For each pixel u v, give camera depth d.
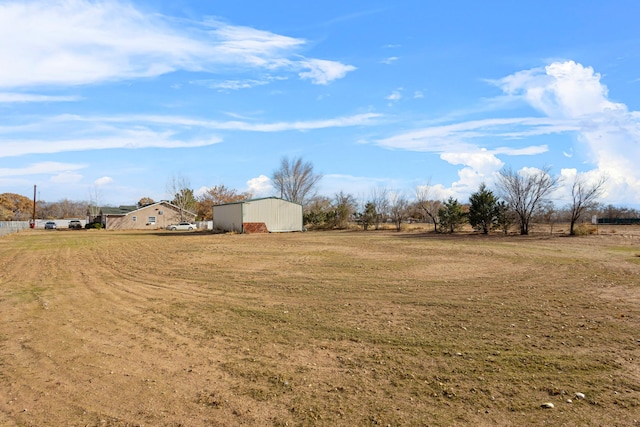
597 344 5.73
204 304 8.60
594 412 3.76
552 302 8.46
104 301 8.98
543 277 11.66
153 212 59.66
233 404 3.98
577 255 17.08
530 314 7.46
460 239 27.30
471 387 4.34
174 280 11.77
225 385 4.45
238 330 6.61
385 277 11.82
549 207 31.50
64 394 4.23
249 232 39.44
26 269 14.44
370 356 5.34
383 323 6.94
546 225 36.16
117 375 4.75
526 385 4.38
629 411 3.77
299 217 42.91
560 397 4.08
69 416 3.75
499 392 4.21
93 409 3.89
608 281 10.91
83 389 4.36
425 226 43.50
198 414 3.78
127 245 24.81
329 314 7.61
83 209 101.62
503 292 9.57
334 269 13.51
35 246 24.52
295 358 5.30
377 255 17.69
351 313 7.67
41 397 4.16
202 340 6.10
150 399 4.11
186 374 4.77
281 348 5.70
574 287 10.13
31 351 5.61
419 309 7.94
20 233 42.94
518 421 3.62
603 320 7.01
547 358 5.18
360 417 3.70
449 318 7.23
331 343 5.90
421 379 4.57
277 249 20.86
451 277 11.76
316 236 32.81
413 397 4.11
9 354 5.49
